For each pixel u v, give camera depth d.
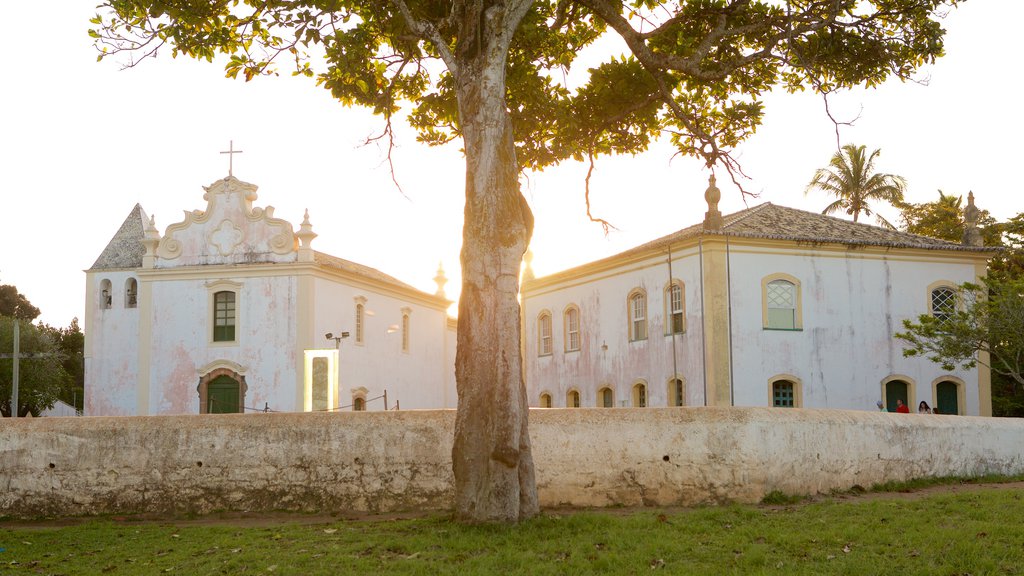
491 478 10.75
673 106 14.15
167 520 12.62
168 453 12.89
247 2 13.34
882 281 29.50
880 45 14.88
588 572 8.45
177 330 36.78
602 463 12.59
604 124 15.99
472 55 11.52
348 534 10.55
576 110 15.92
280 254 36.50
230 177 37.16
